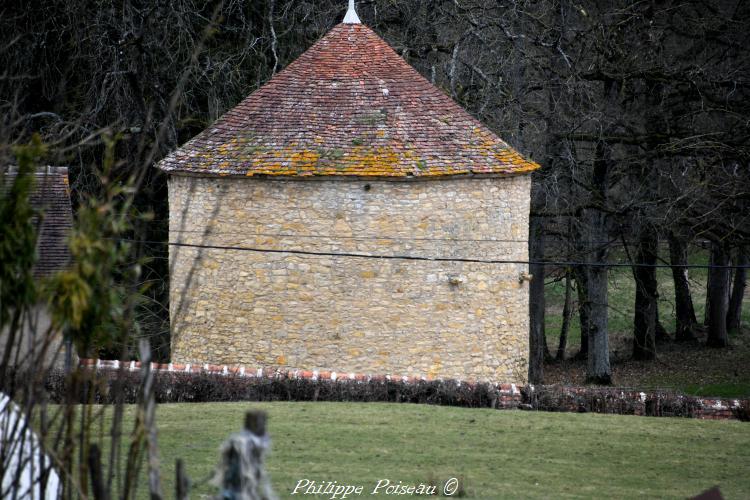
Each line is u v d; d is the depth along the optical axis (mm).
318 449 66312
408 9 128125
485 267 93500
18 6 112500
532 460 66062
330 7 129250
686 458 68125
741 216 127125
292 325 91312
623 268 190000
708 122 127625
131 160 115438
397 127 92312
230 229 91938
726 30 127562
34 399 37281
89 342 37719
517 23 126562
